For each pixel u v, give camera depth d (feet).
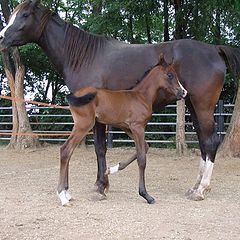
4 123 53.67
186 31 46.57
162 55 21.08
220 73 22.02
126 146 52.49
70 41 22.74
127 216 18.37
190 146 49.01
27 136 48.32
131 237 15.55
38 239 15.34
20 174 30.66
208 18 45.65
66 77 23.02
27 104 57.11
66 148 20.38
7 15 50.06
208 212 19.19
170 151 44.50
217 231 16.30
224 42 50.70
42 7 23.21
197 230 16.42
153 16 50.03
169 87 21.01
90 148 48.49
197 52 22.08
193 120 23.12
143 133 20.81
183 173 31.01
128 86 22.06
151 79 21.07
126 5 44.27
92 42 22.72
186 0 45.21
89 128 20.48
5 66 48.78
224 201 21.49
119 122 20.90
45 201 21.20
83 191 23.85
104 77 22.22
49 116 53.72
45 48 23.50
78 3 55.21
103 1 46.47
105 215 18.51
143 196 20.80
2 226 16.87
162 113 49.85
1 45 23.11
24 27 22.94
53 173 31.01
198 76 21.79
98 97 20.54
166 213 18.93
